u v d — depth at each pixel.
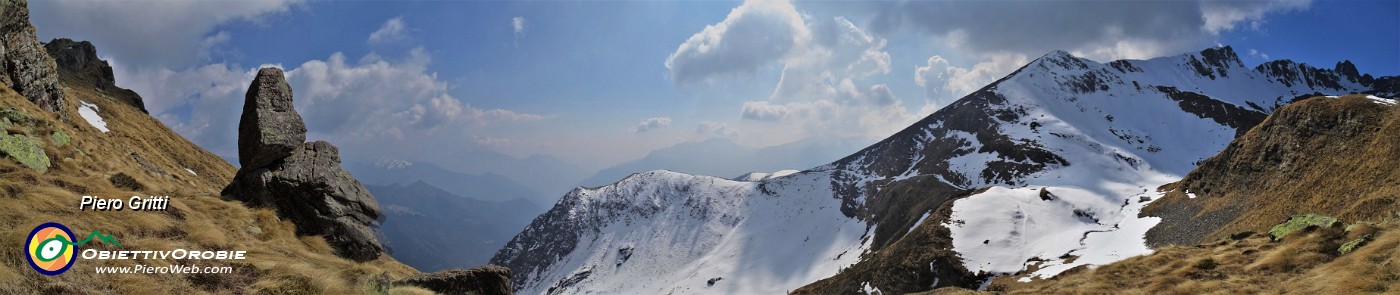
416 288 16.38
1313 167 94.00
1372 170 77.06
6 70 32.88
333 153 21.84
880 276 127.12
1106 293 26.72
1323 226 26.52
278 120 20.83
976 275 109.56
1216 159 124.19
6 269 9.54
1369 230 23.09
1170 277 26.25
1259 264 24.56
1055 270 97.06
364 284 15.01
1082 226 129.75
